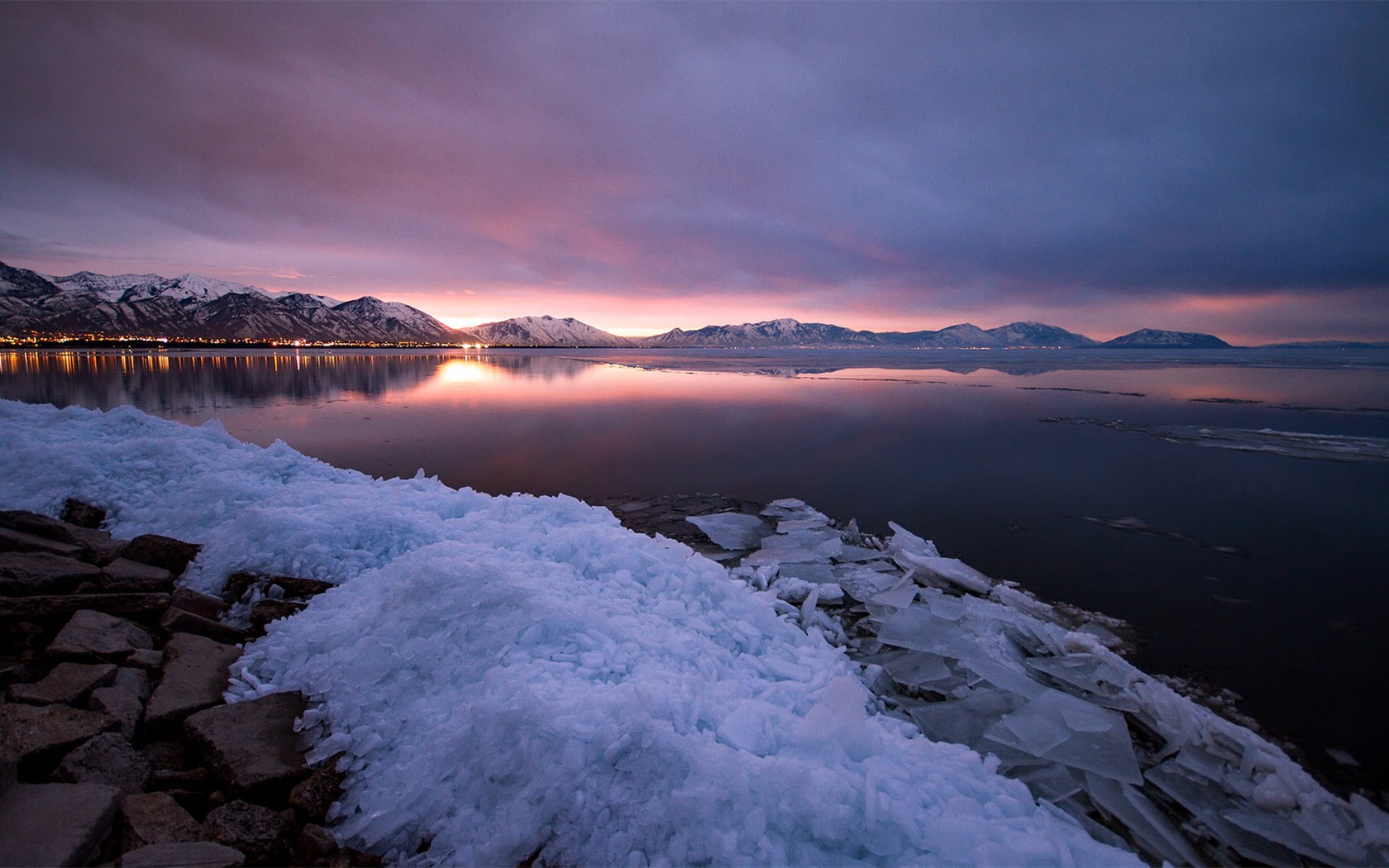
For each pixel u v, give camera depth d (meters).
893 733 3.80
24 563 3.96
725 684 3.59
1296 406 27.30
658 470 13.59
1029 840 2.58
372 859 2.41
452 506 6.06
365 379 41.12
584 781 2.50
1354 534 9.26
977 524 9.80
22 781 2.54
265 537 4.59
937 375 50.44
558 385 37.50
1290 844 3.32
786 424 20.77
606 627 3.68
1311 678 5.34
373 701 3.04
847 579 6.98
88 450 5.62
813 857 2.42
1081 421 21.78
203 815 2.64
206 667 3.44
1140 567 7.92
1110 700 4.62
